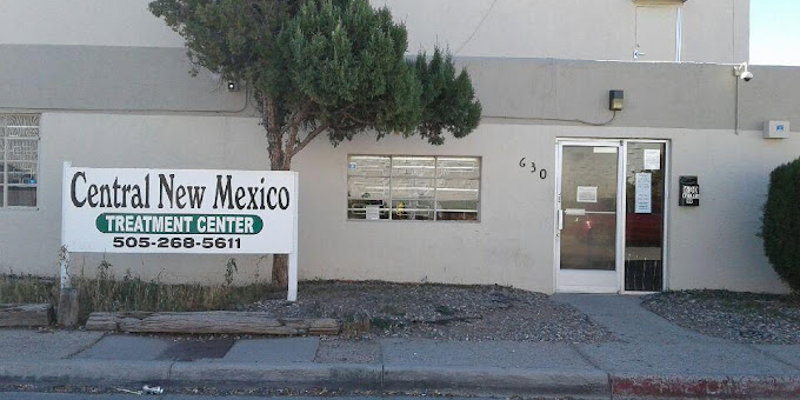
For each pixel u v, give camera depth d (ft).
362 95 28.12
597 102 36.47
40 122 36.47
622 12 39.78
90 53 36.35
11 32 36.29
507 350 25.25
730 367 23.57
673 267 36.50
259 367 22.63
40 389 22.20
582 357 24.57
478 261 36.45
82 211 29.55
